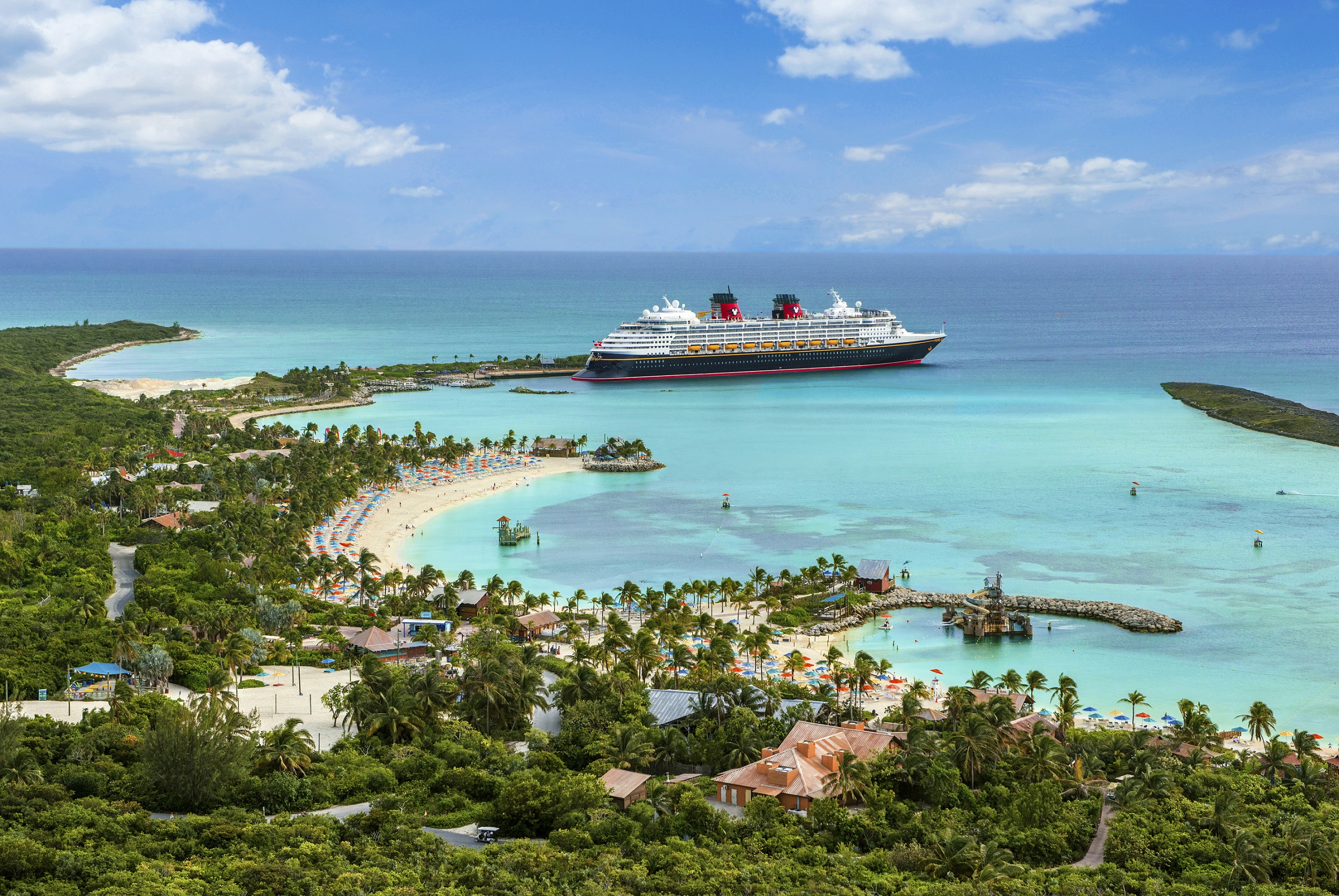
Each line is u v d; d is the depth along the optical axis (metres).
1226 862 121.06
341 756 147.38
